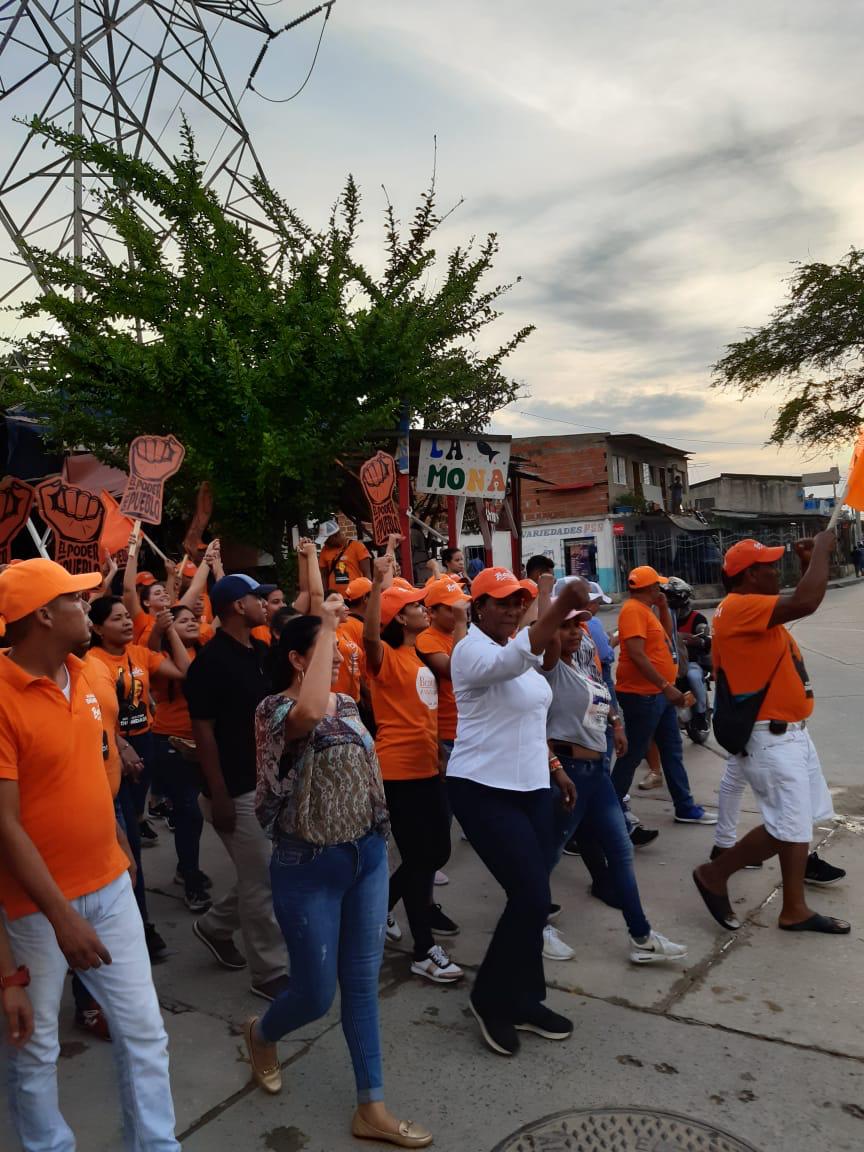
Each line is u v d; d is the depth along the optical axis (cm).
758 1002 384
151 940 455
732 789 512
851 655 1487
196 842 530
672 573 3584
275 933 409
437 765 435
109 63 1472
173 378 830
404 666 438
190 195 1023
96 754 271
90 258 1030
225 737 399
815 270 2055
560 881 544
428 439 1057
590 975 416
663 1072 335
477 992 357
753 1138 295
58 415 903
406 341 938
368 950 311
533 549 3488
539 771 370
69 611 263
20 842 243
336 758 301
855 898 488
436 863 429
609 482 3638
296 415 910
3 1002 248
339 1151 299
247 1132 311
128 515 602
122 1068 265
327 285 987
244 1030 339
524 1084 331
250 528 927
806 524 4653
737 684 456
